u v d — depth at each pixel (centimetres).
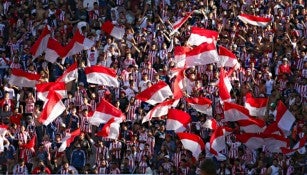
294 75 6912
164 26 7450
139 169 6238
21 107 6731
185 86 6756
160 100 6538
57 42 7081
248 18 7356
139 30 7538
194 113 6581
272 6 7644
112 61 7100
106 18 7881
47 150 6272
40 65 7262
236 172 6194
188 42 7031
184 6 7725
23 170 6259
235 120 6372
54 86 6512
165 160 6206
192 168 6166
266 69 6969
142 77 6925
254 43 7275
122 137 6419
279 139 6231
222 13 7581
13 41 7594
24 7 7962
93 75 6712
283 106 6259
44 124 6331
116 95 6812
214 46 6719
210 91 6731
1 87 6912
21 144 6319
